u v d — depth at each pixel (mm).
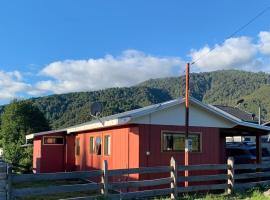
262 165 16438
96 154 20578
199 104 17250
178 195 14234
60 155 26672
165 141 16594
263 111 105812
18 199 14844
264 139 31062
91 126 19812
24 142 44312
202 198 13719
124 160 17109
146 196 12883
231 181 15094
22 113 49062
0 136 49000
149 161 16109
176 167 13547
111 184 12117
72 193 16828
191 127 17266
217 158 17797
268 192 14484
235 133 20125
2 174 10359
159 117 16531
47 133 26312
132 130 16578
